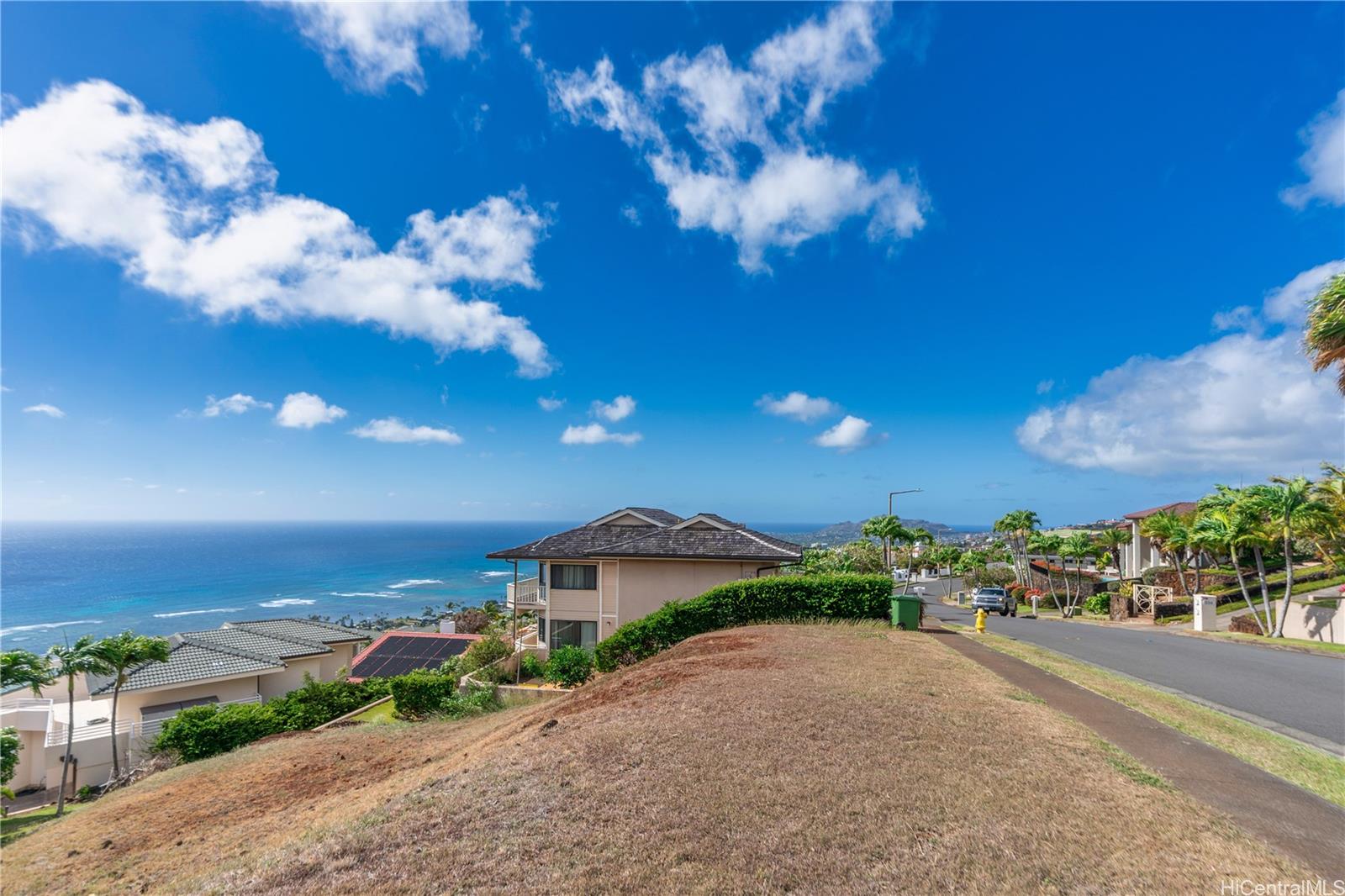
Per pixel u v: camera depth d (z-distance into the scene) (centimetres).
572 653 1769
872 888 379
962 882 384
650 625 1638
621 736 652
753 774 543
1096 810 481
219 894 428
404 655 2983
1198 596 2638
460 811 507
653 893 379
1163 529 3925
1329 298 1347
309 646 2689
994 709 768
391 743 1120
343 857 449
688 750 603
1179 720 807
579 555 2178
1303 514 2302
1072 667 1206
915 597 1664
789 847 425
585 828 461
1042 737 659
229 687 2342
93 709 2233
